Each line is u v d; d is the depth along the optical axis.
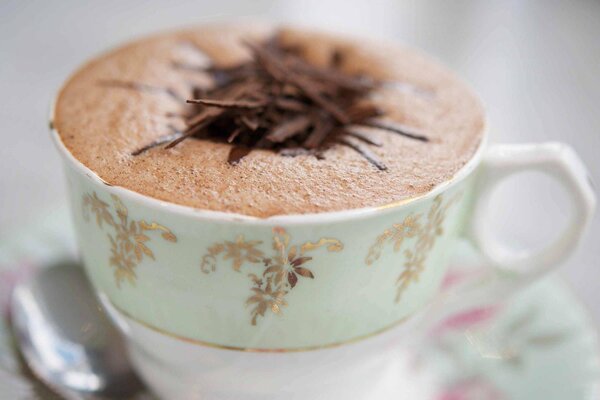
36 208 0.28
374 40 0.24
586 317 0.23
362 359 0.19
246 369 0.19
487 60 0.38
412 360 0.23
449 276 0.24
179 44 0.23
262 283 0.17
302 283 0.17
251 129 0.19
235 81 0.22
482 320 0.23
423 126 0.20
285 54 0.23
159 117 0.19
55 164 0.31
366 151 0.19
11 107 0.33
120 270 0.18
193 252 0.17
